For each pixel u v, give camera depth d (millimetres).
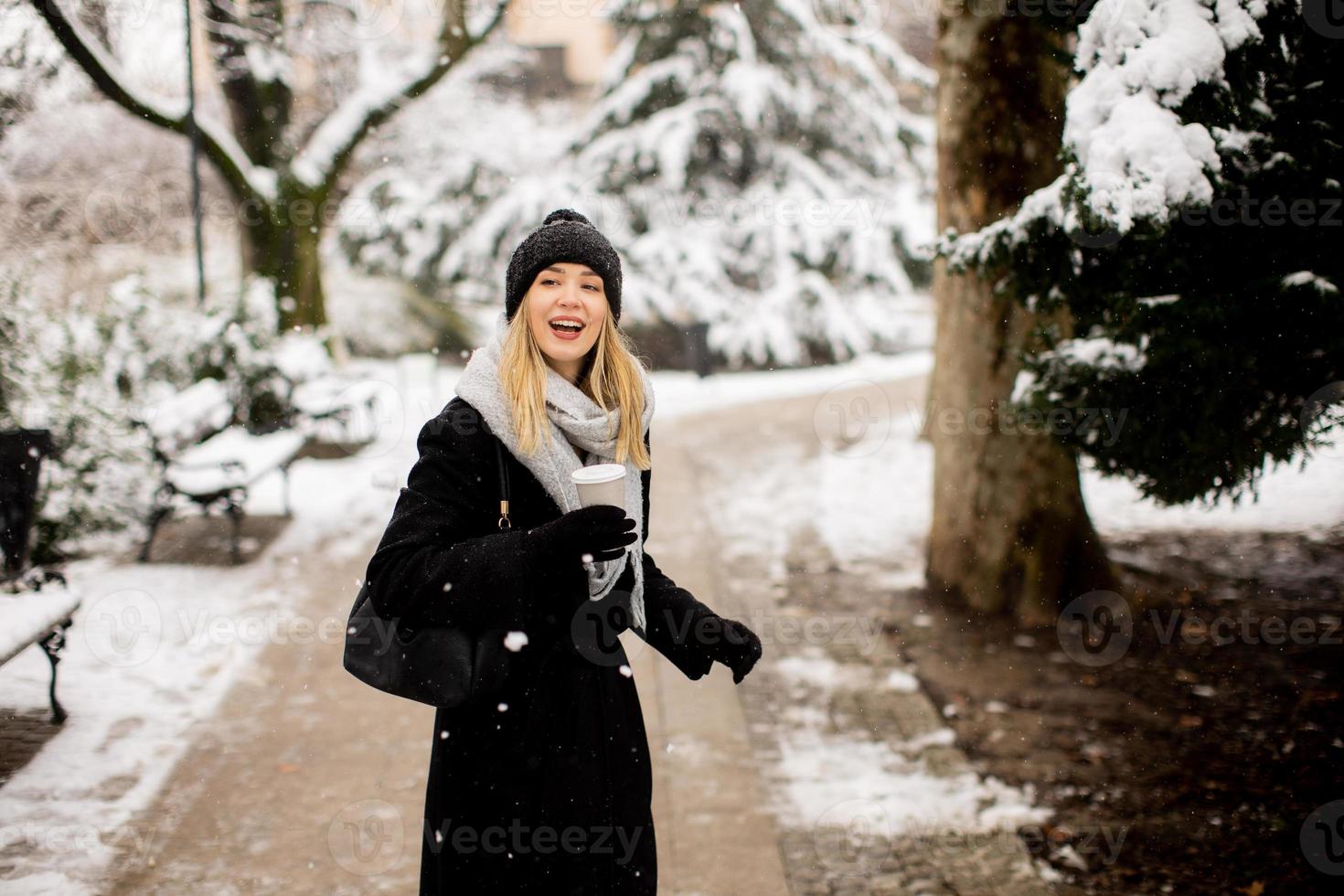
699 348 16344
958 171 5613
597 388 2189
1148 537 6992
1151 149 3012
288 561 6699
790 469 10102
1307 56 3359
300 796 3742
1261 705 4492
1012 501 5793
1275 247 3471
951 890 3252
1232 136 3229
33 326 6547
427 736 4258
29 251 12406
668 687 4906
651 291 17062
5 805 3637
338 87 15234
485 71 22141
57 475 6270
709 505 8828
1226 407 3725
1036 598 5770
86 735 4215
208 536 7254
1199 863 3387
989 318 5727
